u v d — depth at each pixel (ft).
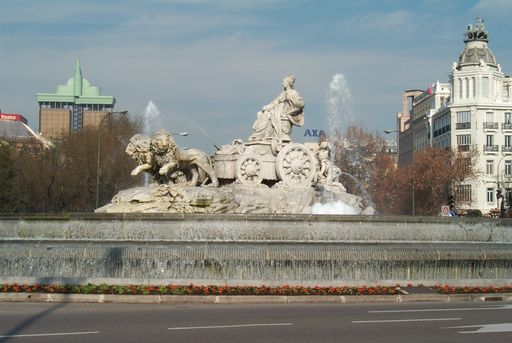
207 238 85.25
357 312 52.95
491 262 76.54
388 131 230.89
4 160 219.82
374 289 63.00
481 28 354.54
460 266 75.61
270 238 85.71
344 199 105.09
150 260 71.36
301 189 101.24
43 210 234.38
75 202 236.63
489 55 354.95
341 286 64.03
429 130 396.37
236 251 71.72
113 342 38.78
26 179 227.61
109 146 240.94
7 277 63.36
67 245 74.38
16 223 88.07
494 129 342.85
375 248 74.54
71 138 241.96
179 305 56.75
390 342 39.58
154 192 93.40
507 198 296.30
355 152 291.38
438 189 279.28
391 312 53.06
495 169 341.41
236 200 98.07
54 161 233.14
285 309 54.65
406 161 466.29
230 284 63.52
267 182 104.47
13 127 383.04
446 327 45.37
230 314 51.24
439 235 92.38
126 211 91.61
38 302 57.21
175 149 96.48
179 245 74.69
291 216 86.79
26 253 71.97
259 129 104.99
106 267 71.56
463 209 298.56
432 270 74.69
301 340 39.99
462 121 347.97
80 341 39.01
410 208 287.28
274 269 71.87
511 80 362.53
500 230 95.81
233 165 102.53
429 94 424.46
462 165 282.36
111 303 57.31
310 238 86.69
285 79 105.91
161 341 39.24
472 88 349.20
